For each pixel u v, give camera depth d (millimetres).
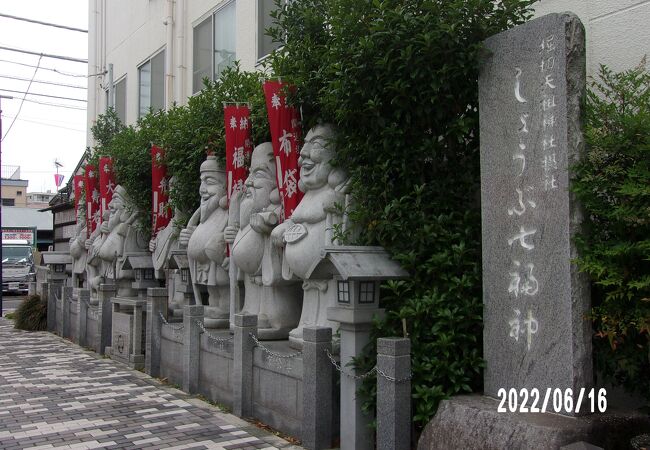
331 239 6617
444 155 5941
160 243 11219
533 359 4836
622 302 4453
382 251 5793
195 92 15117
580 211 4676
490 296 5250
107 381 9852
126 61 19312
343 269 5320
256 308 8523
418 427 5340
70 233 25547
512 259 5070
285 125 7438
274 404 6848
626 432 4477
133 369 10930
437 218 5652
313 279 6945
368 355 5574
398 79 5590
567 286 4617
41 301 17812
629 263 4375
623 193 4254
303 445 6039
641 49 5828
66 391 9133
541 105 4902
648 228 4344
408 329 5449
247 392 7309
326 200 6820
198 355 8805
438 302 5324
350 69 5711
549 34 4859
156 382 9734
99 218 15211
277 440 6465
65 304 15562
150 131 12555
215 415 7574
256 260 8156
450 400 5062
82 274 16797
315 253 6762
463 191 5926
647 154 4395
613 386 5348
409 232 5664
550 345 4715
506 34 5234
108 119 17812
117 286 13414
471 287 5410
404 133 5820
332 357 5973
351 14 5738
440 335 5254
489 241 5293
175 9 15852
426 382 5266
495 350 5168
